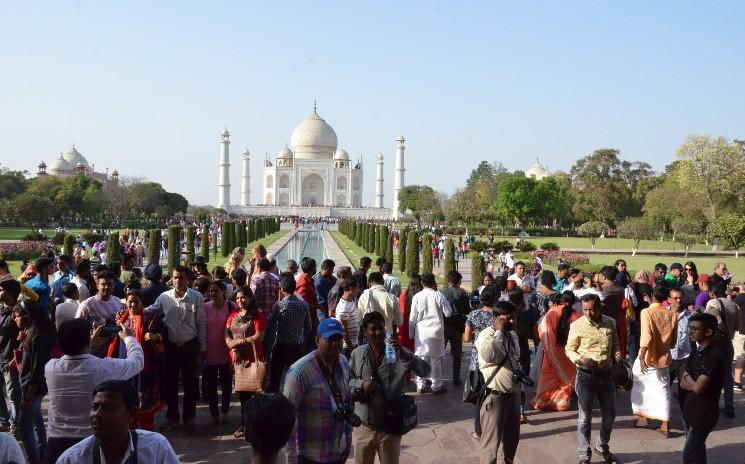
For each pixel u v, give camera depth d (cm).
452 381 1191
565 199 9388
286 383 535
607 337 794
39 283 1034
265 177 14600
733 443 864
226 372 941
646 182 9756
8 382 831
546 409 1014
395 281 1305
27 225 7981
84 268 1111
